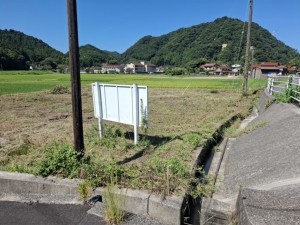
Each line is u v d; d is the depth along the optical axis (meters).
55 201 3.85
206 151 7.09
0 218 3.45
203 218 3.88
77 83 4.72
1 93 24.22
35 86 33.53
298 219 2.83
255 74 67.38
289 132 6.57
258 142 7.16
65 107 16.00
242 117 12.80
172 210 3.35
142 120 6.84
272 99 12.38
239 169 5.95
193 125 9.95
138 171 4.39
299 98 10.36
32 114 13.15
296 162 4.89
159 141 7.57
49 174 4.34
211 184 5.14
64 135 8.45
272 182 4.68
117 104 7.18
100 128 7.66
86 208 3.65
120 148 6.81
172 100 19.73
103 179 4.10
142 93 6.70
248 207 3.14
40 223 3.32
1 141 7.76
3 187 4.24
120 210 3.42
